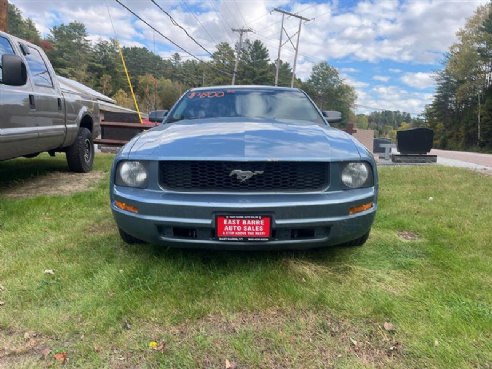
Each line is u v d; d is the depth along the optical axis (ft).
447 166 30.60
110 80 225.76
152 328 6.43
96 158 27.53
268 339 6.20
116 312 6.76
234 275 8.17
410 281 8.20
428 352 5.90
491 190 18.90
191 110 11.85
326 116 13.34
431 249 10.03
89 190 16.40
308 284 7.95
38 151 15.78
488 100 158.10
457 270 8.72
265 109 11.77
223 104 12.00
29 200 13.75
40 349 5.88
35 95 14.61
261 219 7.38
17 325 6.42
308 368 5.57
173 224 7.52
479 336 6.28
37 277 8.00
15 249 9.52
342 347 6.04
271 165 7.65
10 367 5.47
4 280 7.86
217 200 7.41
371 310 6.98
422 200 16.24
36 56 16.08
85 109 20.36
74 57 238.68
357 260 9.24
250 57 227.61
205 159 7.54
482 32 157.69
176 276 8.11
